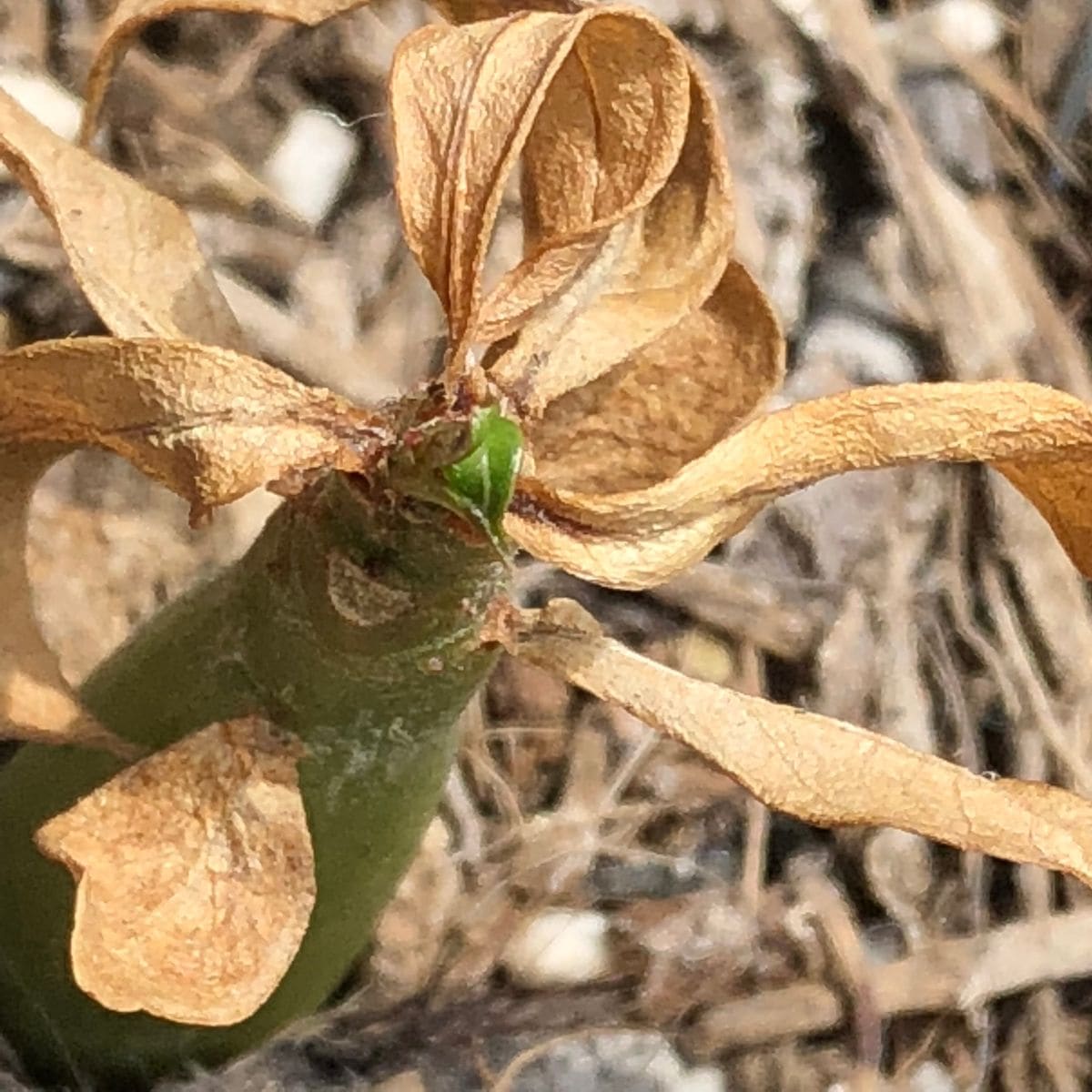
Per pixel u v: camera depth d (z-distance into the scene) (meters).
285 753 0.09
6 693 0.09
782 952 0.16
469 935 0.15
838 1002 0.16
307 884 0.08
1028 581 0.19
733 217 0.09
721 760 0.09
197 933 0.08
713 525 0.09
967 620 0.19
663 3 0.20
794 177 0.20
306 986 0.10
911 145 0.20
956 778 0.09
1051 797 0.09
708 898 0.16
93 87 0.10
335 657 0.08
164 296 0.09
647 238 0.09
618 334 0.09
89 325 0.16
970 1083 0.16
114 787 0.08
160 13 0.10
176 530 0.15
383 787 0.09
